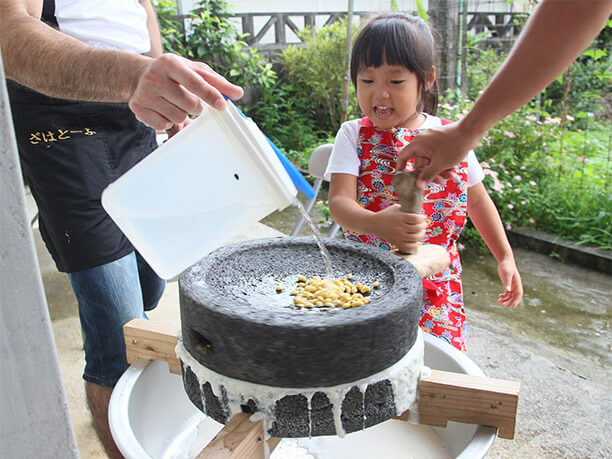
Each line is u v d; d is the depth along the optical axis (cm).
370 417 77
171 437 110
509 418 83
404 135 145
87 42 130
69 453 55
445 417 87
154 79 77
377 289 90
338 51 626
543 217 366
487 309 274
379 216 118
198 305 74
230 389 75
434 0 411
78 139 126
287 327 69
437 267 110
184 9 736
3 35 90
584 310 274
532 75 82
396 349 77
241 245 104
